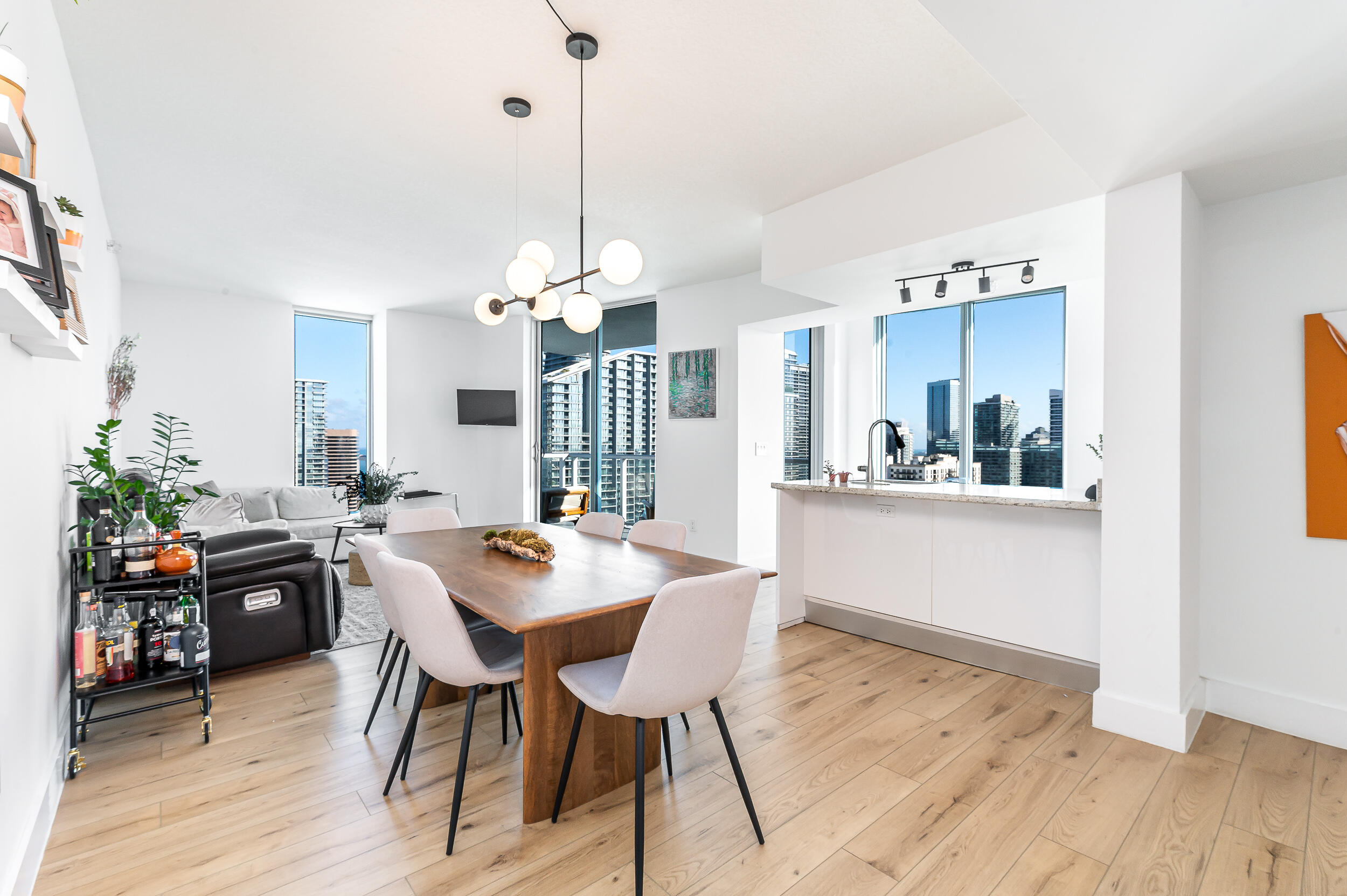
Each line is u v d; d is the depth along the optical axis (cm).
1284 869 168
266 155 317
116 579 241
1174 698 236
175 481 304
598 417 708
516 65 241
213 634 298
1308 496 241
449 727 254
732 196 366
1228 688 259
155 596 250
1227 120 193
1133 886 163
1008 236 305
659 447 612
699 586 160
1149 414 240
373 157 320
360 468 724
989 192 288
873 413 638
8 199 107
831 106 270
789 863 172
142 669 239
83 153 284
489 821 190
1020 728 252
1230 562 260
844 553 376
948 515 326
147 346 579
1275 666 251
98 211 349
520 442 750
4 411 149
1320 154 217
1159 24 148
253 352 636
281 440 652
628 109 272
